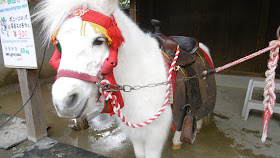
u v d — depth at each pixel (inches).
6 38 83.0
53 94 31.4
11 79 167.8
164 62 50.9
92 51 32.5
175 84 51.1
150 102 45.8
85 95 33.3
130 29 42.3
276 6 169.0
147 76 45.1
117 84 38.3
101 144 88.6
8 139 92.0
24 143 90.5
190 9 201.8
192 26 205.9
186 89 53.8
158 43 54.9
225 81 177.9
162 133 50.8
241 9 182.5
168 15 211.8
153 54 48.5
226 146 83.5
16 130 100.4
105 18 32.1
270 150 79.7
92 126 105.5
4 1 76.0
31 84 86.4
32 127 90.0
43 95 156.8
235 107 124.0
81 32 31.2
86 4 32.4
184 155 77.9
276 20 172.1
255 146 82.8
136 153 58.1
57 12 33.6
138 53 43.4
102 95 39.0
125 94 43.3
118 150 83.7
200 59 72.6
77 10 32.7
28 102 87.3
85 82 33.2
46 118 116.4
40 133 92.0
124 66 40.3
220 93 150.3
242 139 88.4
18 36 77.6
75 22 31.7
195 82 58.3
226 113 115.7
